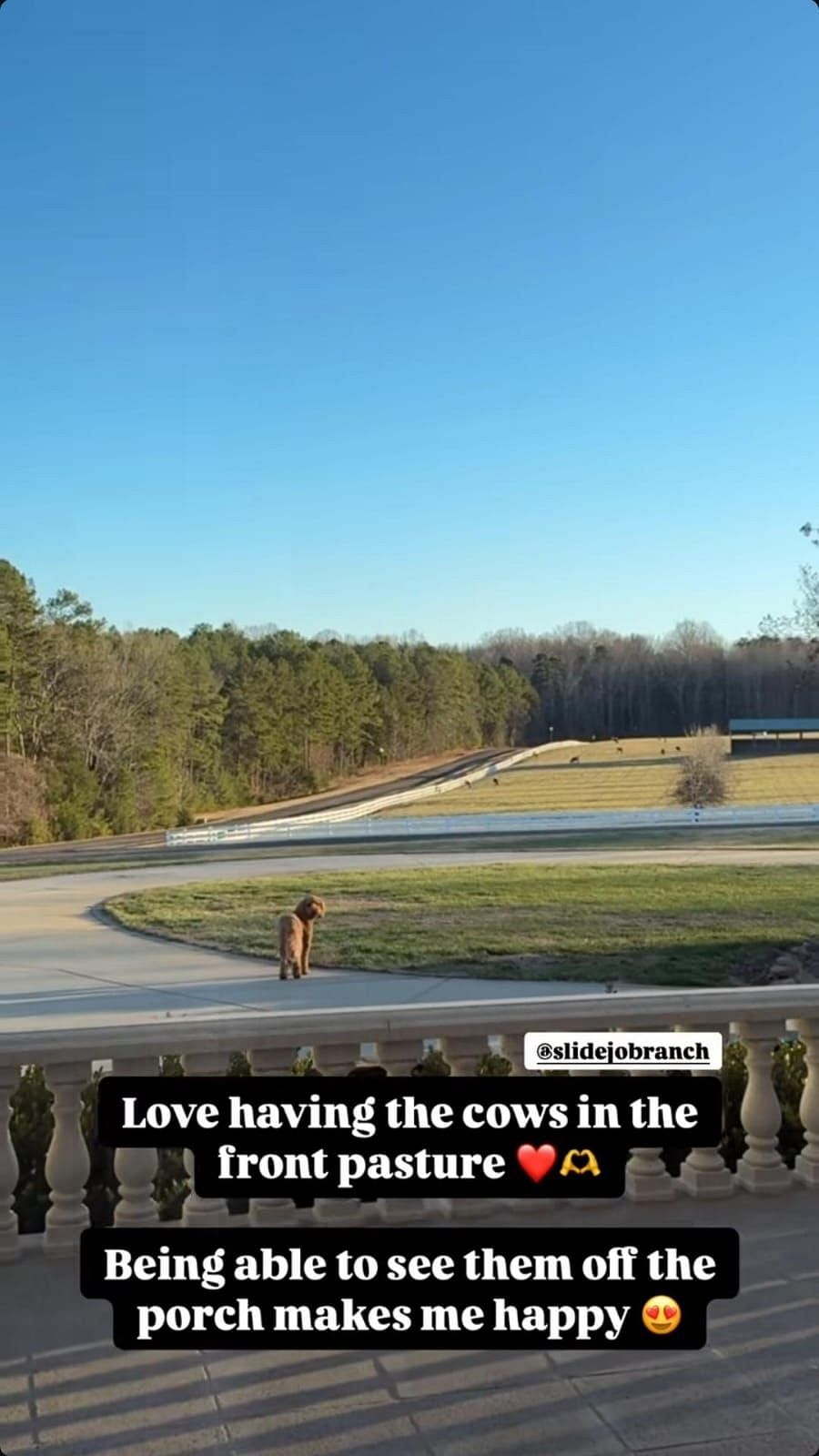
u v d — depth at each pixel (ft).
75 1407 9.64
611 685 508.94
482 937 52.11
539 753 387.14
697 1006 13.46
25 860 115.44
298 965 44.45
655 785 252.62
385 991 41.39
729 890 66.59
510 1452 8.95
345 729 332.19
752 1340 10.57
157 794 214.48
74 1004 40.68
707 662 501.97
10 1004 40.93
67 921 64.13
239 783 268.82
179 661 250.78
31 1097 14.20
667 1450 8.96
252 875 86.58
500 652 552.82
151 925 60.95
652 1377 10.02
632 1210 13.14
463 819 129.18
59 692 207.31
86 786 189.26
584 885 70.54
